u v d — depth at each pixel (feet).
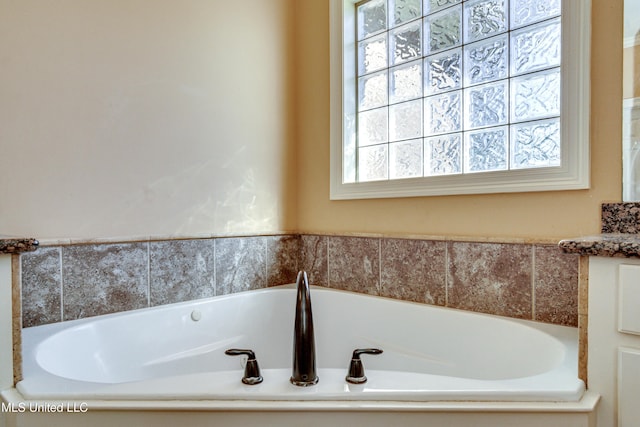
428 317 5.38
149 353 5.26
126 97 5.44
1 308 3.15
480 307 5.19
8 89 4.55
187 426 2.84
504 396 2.88
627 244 2.93
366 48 6.89
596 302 3.10
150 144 5.66
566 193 4.53
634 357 2.92
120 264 5.36
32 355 3.80
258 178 7.00
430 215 5.76
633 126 4.12
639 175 4.09
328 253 7.03
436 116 5.92
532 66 4.94
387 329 5.77
